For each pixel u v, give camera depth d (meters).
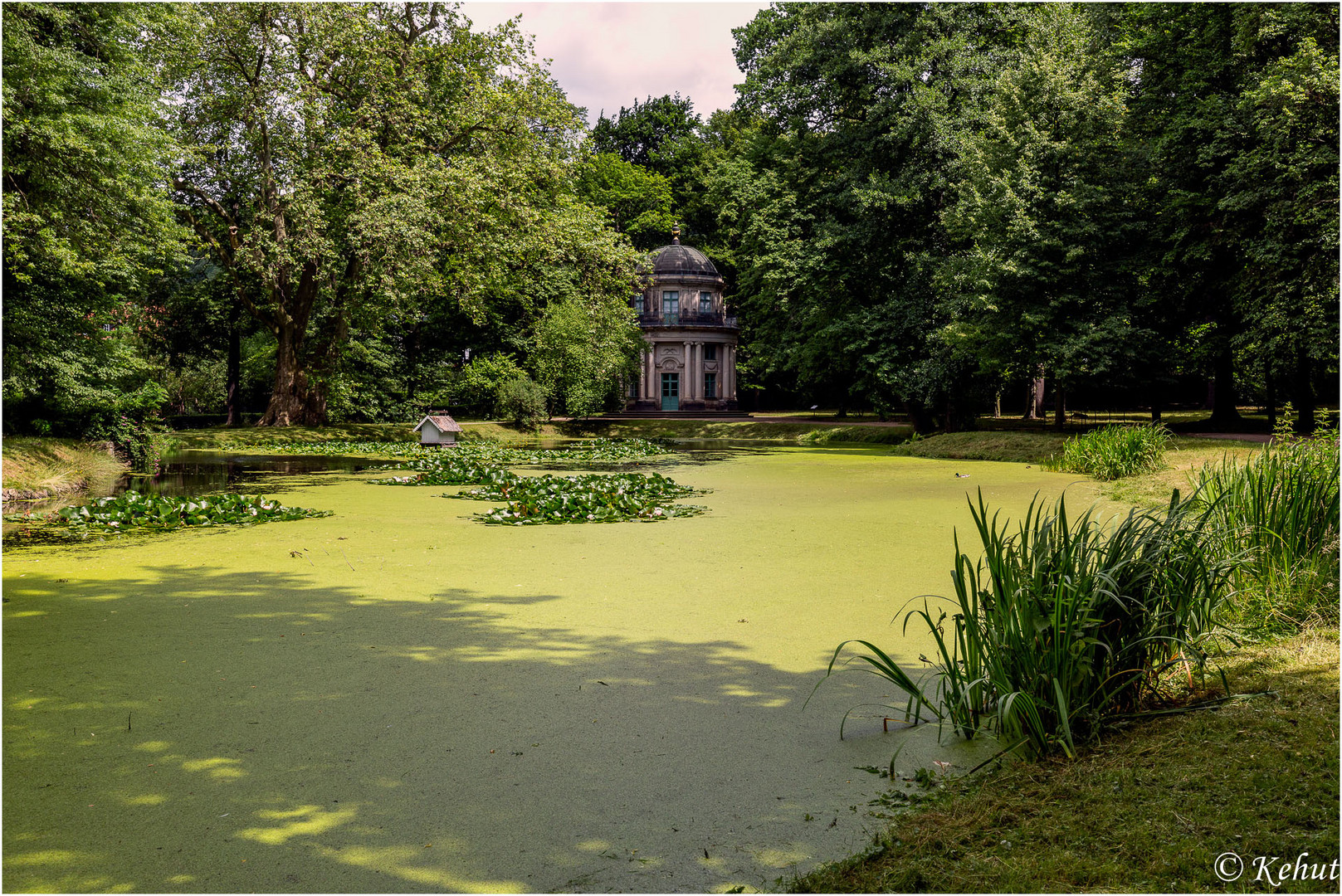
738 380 50.34
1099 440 14.82
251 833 2.80
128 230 14.71
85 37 14.47
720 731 3.65
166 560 7.35
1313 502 5.11
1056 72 19.64
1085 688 3.43
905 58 22.89
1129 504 10.16
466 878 2.53
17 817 2.91
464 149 23.53
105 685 4.23
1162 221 20.20
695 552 7.77
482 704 3.98
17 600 5.95
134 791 3.10
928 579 6.61
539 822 2.87
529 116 23.14
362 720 3.79
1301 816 2.53
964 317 21.48
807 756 3.39
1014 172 19.55
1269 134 16.81
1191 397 40.31
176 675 4.38
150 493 12.49
